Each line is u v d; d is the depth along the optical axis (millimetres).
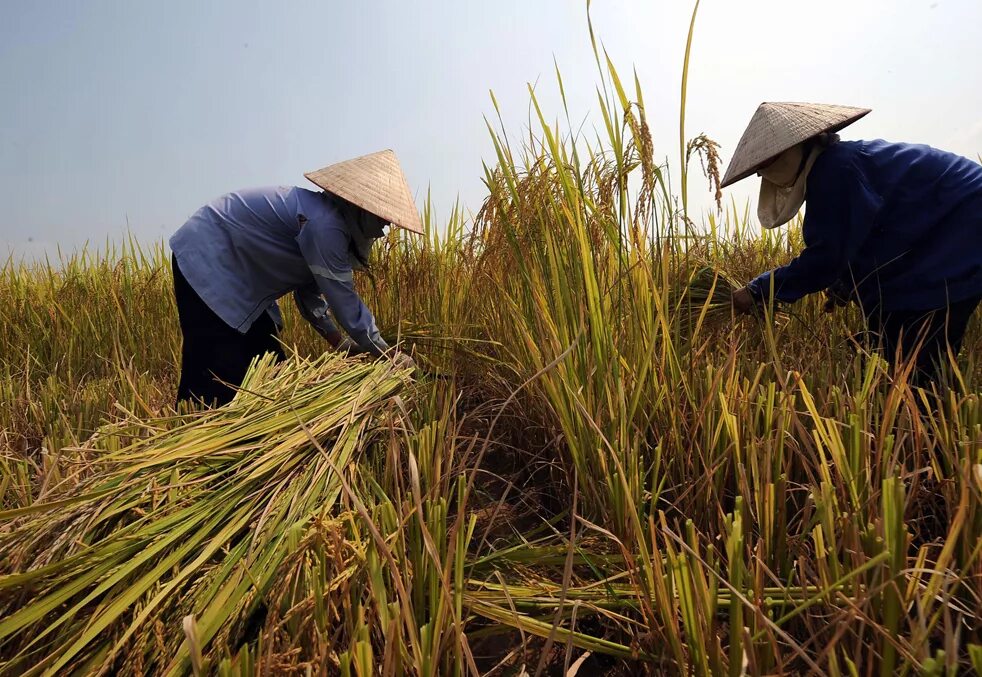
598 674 1329
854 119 2283
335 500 1545
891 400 1443
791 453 1551
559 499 1980
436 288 3383
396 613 988
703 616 1028
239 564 1234
